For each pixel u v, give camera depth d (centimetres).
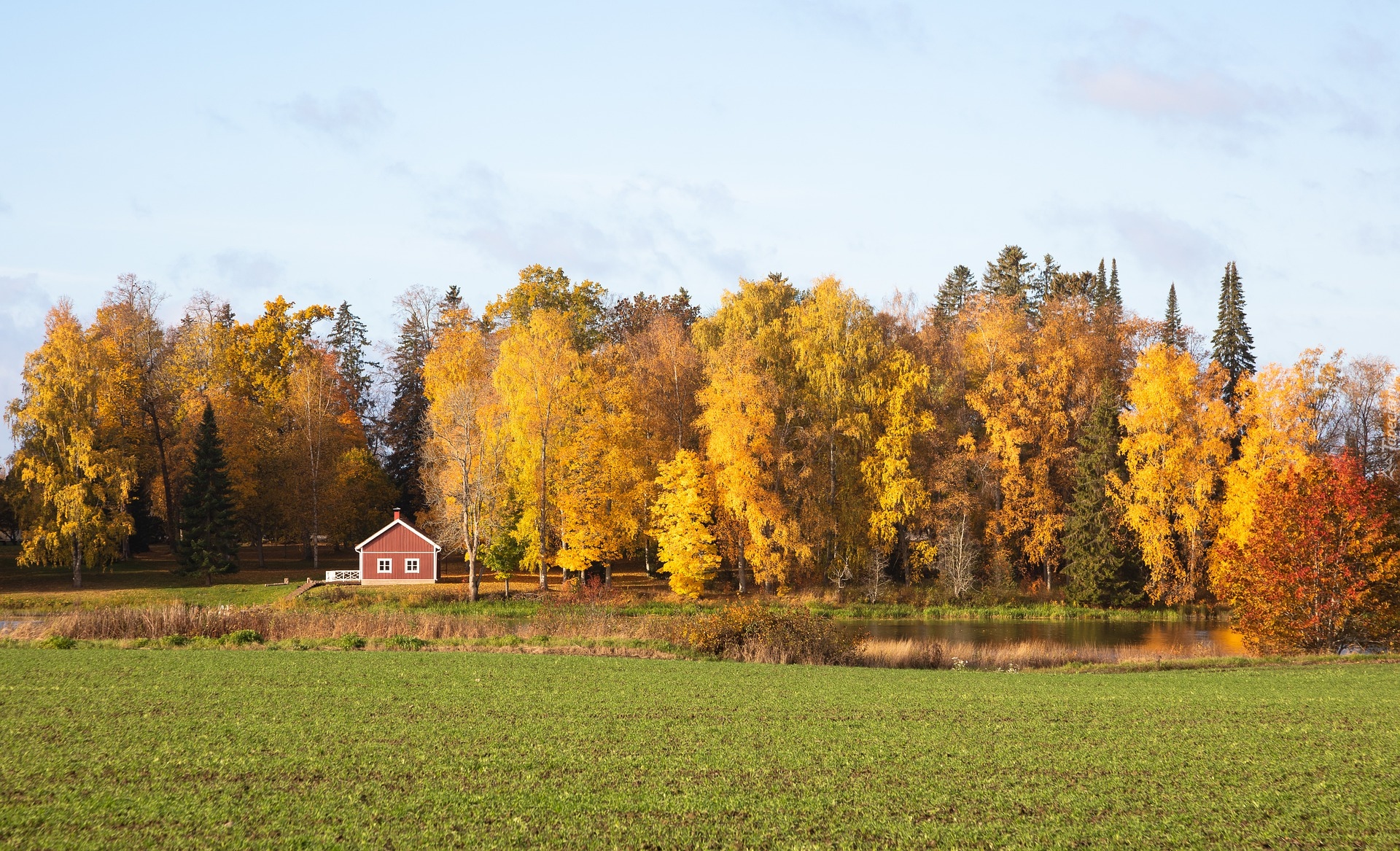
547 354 5978
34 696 2562
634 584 6544
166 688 2689
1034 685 2977
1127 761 1975
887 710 2492
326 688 2703
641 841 1500
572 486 5962
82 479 6350
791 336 6425
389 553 6662
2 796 1670
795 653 3722
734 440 5766
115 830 1512
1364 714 2466
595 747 2056
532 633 4350
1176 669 3569
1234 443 6669
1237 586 4272
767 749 2055
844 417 6125
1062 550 6412
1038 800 1709
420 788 1747
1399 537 4047
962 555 6044
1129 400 6303
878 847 1484
